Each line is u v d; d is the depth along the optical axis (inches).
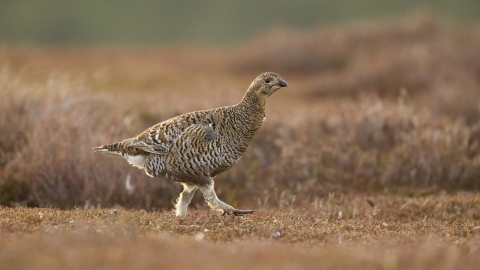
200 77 2891.2
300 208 1289.4
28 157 1395.2
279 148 1622.8
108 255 700.7
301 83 2844.5
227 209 1058.1
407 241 866.8
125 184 1370.6
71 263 665.0
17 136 1478.8
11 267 648.4
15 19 7229.3
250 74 3097.9
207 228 932.6
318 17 6756.9
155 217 1000.2
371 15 6560.0
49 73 2613.2
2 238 775.1
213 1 7076.8
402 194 1434.5
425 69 2600.9
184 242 794.8
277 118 1775.3
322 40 3302.2
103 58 3206.2
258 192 1449.3
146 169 1085.1
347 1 6727.4
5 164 1425.9
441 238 902.4
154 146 1038.4
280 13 6850.4
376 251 773.9
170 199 1401.3
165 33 7204.7
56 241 754.2
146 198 1371.8
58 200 1338.6
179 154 1021.8
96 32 7263.8
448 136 1555.1
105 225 904.3
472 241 871.7
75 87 1765.5
